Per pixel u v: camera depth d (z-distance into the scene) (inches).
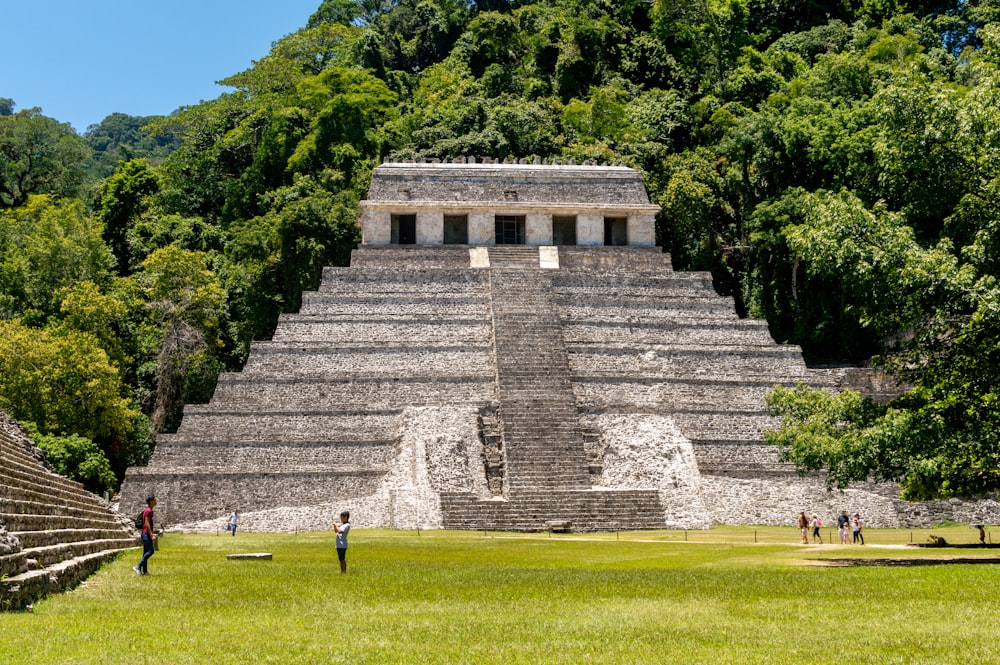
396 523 2069.4
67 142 4640.8
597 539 1835.6
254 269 3383.4
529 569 1211.9
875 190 3110.2
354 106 4355.3
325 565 1253.7
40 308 3137.3
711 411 2437.3
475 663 585.6
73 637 638.5
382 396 2464.3
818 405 1371.8
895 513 2167.8
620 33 4977.9
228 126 4756.4
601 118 4330.7
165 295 3176.7
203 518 2154.3
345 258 3398.1
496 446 2332.7
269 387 2453.2
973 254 1234.6
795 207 3139.8
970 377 1229.1
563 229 3201.3
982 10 4707.2
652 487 2220.7
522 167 3201.3
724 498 2210.9
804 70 4606.3
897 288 1235.9
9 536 823.7
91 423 2517.2
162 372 3061.0
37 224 3572.8
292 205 3378.4
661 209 3341.5
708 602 864.3
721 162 3695.9
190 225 3912.4
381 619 755.4
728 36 4847.4
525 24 5472.4
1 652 582.6
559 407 2399.1
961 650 627.8
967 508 2201.0
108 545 1365.7
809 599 879.7
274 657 592.7
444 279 2883.9
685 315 2839.6
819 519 2004.2
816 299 3193.9
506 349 2568.9
